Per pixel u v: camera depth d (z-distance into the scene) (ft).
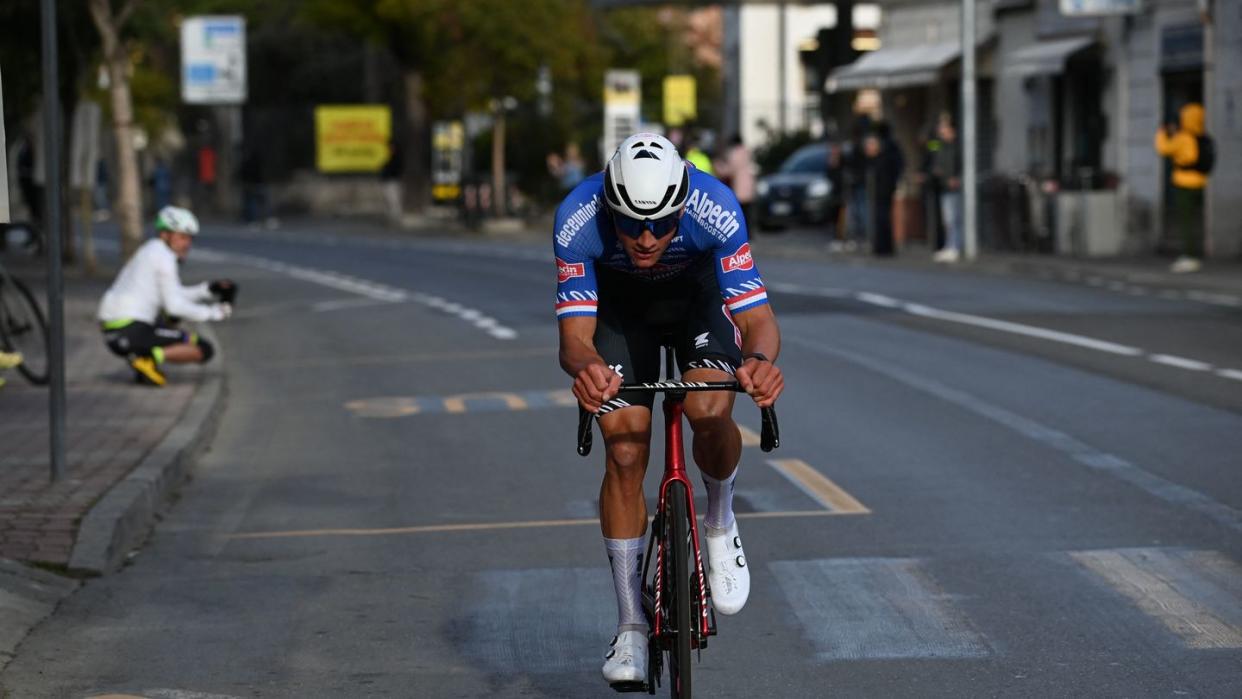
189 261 239.30
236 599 56.49
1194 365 108.06
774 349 41.34
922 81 254.88
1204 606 52.95
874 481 74.23
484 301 166.20
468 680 46.96
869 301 154.40
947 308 147.33
